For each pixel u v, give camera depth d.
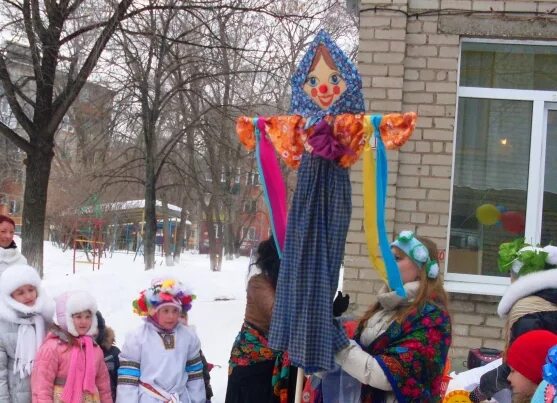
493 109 6.00
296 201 2.75
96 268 21.19
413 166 5.86
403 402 2.69
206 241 43.12
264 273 3.59
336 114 2.78
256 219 38.47
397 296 2.86
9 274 3.77
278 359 3.51
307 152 2.78
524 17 5.84
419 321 2.80
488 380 3.39
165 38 12.52
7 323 3.72
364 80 5.92
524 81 5.97
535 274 3.12
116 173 19.88
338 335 2.74
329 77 2.80
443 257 5.77
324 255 2.68
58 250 28.59
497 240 5.91
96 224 27.05
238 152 17.83
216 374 6.39
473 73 6.02
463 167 6.00
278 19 13.52
